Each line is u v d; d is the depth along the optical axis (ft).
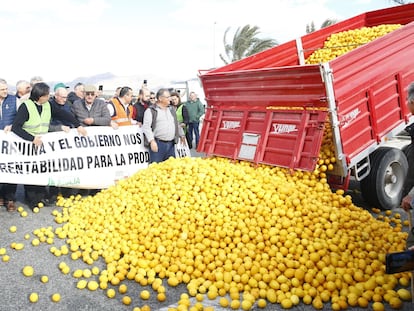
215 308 13.57
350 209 18.97
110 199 21.56
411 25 23.71
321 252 14.97
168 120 28.14
